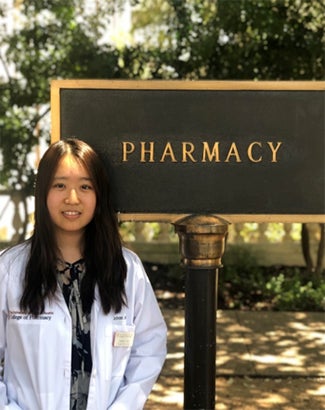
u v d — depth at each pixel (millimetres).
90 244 2250
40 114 6551
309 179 2672
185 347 2633
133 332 2207
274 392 3789
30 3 6211
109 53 6297
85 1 6266
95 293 2186
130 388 2230
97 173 2250
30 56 6336
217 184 2660
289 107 2652
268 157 2664
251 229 7203
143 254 7020
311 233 7094
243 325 5074
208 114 2645
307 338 4754
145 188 2650
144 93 2633
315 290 5973
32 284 2127
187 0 6184
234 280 6160
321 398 3711
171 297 5938
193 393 2609
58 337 2102
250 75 6320
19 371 2158
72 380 2119
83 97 2625
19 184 6578
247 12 6027
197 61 6301
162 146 2645
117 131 2635
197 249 2559
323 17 5980
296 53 6191
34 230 2221
